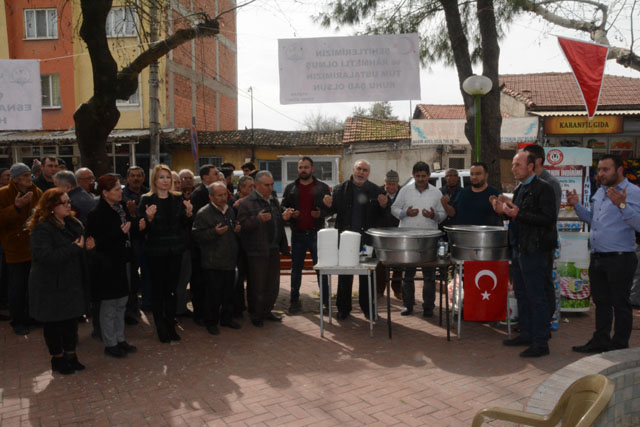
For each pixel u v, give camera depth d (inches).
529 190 182.4
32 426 134.3
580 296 237.1
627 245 176.2
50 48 761.6
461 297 217.5
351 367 174.7
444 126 658.8
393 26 335.6
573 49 247.8
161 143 750.5
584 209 187.2
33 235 158.6
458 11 312.3
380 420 135.3
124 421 136.5
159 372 171.6
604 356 133.7
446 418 136.1
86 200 218.7
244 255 238.1
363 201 236.1
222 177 248.1
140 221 183.6
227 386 159.3
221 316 227.6
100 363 180.4
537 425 98.7
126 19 333.4
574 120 612.4
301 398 149.8
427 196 236.2
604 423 120.1
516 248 189.6
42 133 749.9
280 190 771.4
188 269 234.2
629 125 626.5
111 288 179.2
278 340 206.1
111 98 284.0
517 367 173.3
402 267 201.9
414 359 182.1
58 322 167.5
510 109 698.2
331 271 207.8
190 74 865.5
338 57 232.4
